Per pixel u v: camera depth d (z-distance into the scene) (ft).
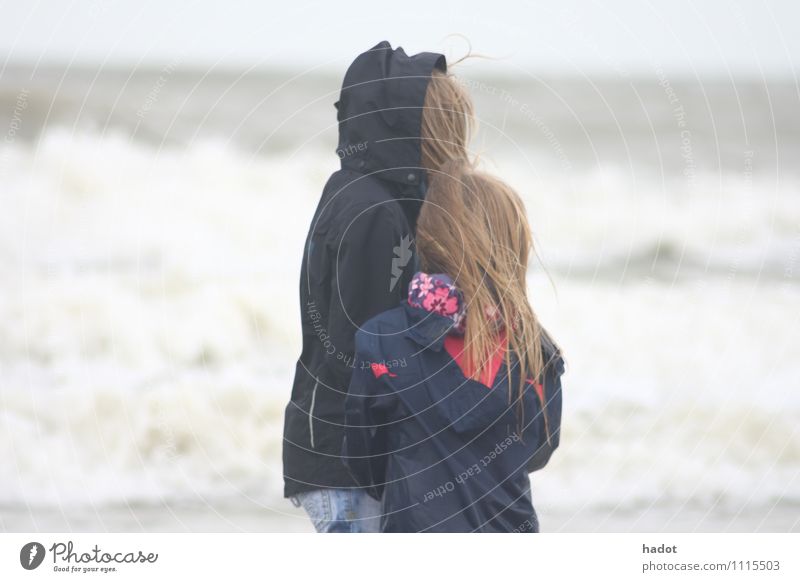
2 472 53.06
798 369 72.08
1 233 97.19
